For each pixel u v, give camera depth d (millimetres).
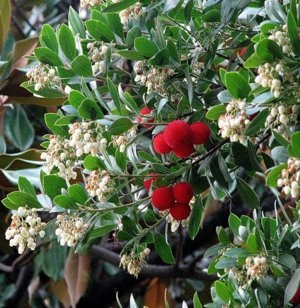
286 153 840
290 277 900
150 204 981
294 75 804
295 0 822
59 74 971
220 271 987
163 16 954
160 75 916
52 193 943
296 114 816
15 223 942
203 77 942
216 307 929
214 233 1559
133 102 910
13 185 1271
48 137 989
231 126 813
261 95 808
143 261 959
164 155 945
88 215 929
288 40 797
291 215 1225
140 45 915
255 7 986
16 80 1372
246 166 940
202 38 956
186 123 896
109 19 970
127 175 919
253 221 944
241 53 1005
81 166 1013
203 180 950
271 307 900
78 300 1553
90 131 901
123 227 954
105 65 947
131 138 914
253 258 888
